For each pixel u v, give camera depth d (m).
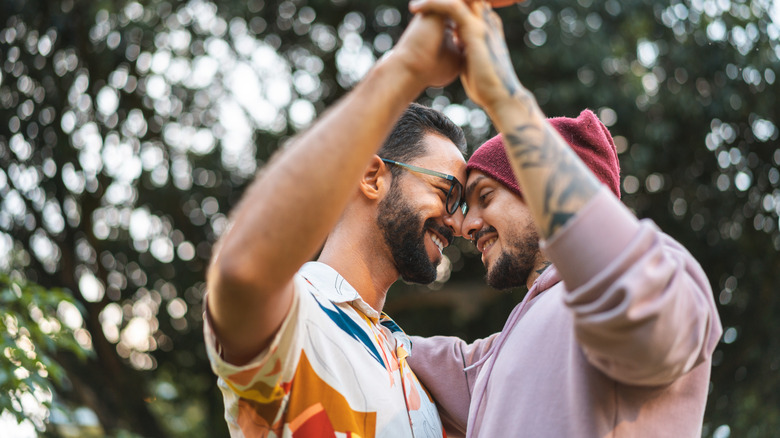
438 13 1.26
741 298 7.63
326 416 1.53
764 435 7.07
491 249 1.82
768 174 7.54
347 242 1.98
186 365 8.11
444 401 1.97
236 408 1.51
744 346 7.51
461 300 7.60
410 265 1.98
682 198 7.72
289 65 7.44
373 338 1.76
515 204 1.77
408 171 1.97
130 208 7.49
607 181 1.72
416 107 2.06
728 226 7.69
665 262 1.16
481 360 1.73
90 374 7.29
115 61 6.95
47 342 3.32
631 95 6.74
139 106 7.13
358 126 1.23
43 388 3.10
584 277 1.16
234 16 7.02
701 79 7.20
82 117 7.07
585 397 1.35
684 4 7.09
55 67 6.98
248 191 1.31
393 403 1.69
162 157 7.33
